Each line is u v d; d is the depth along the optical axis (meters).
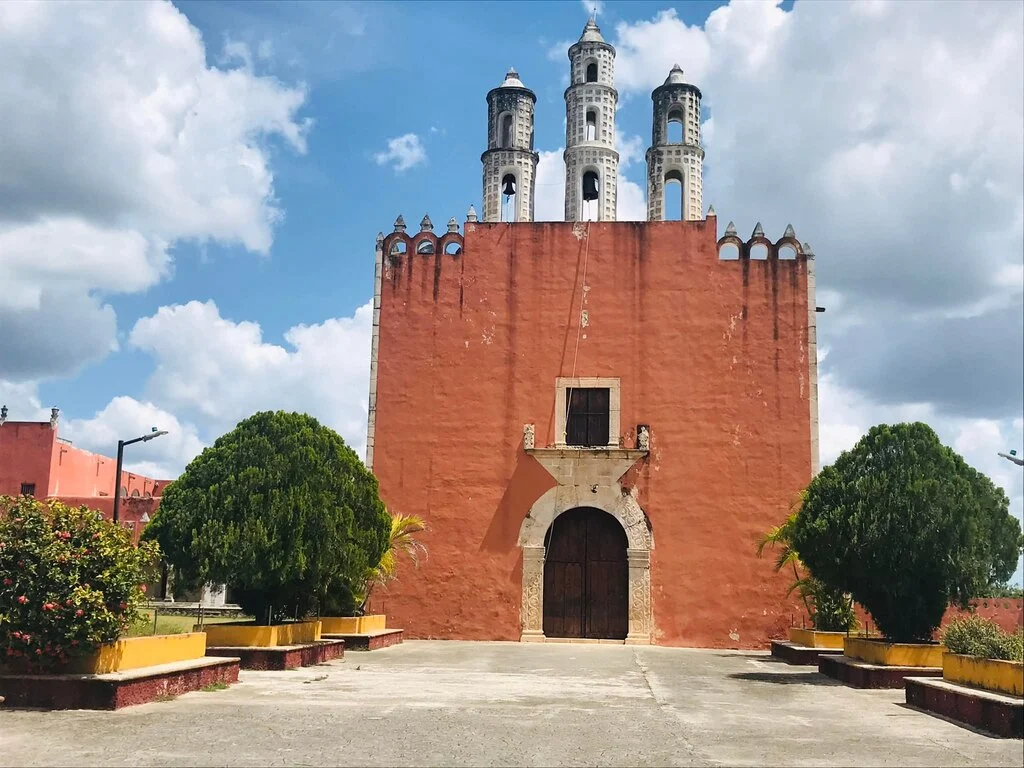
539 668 16.30
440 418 23.47
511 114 33.94
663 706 11.70
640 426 23.00
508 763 8.04
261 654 15.09
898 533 14.57
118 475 27.06
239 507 14.80
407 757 8.23
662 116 32.38
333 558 15.62
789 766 8.08
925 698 11.65
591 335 23.52
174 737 8.88
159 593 36.97
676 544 22.48
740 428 22.84
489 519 22.97
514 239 24.08
